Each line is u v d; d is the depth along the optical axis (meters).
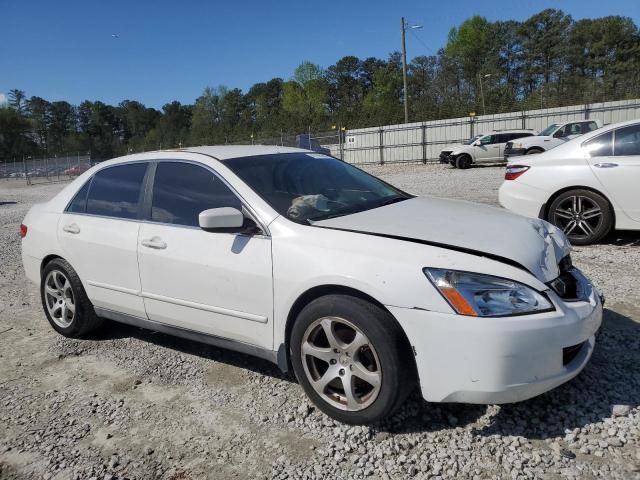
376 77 78.44
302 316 3.01
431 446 2.75
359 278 2.80
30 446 3.05
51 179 41.66
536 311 2.64
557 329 2.63
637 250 6.13
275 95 110.25
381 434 2.88
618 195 6.14
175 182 3.85
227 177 3.57
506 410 3.00
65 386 3.77
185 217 3.69
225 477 2.67
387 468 2.62
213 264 3.40
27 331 4.93
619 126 6.25
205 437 3.02
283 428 3.04
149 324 3.96
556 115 28.11
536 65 75.69
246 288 3.27
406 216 3.32
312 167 4.03
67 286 4.50
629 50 68.94
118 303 4.09
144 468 2.79
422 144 31.69
